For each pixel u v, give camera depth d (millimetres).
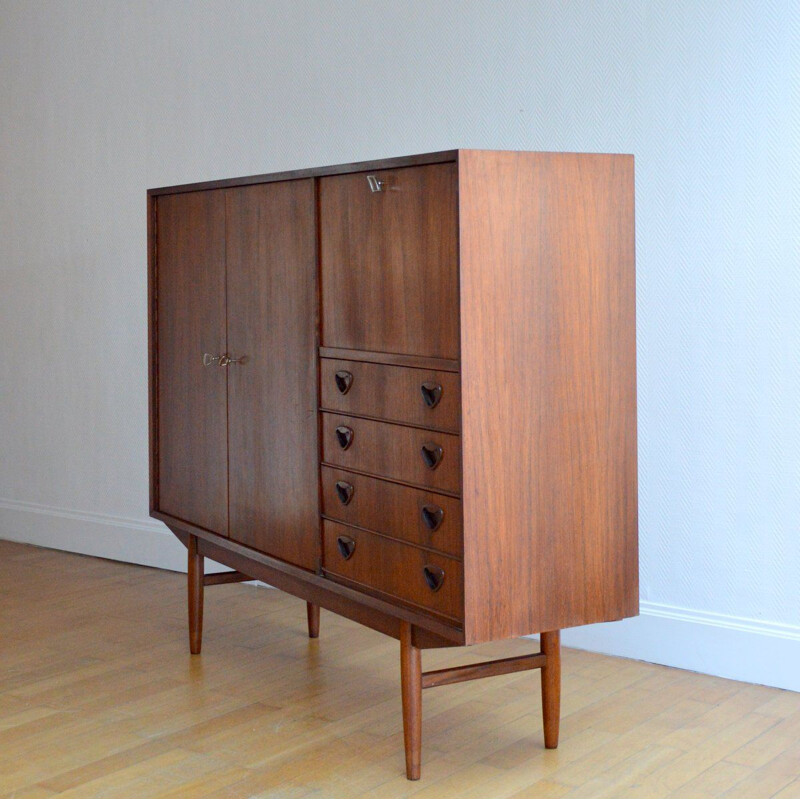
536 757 2594
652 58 3180
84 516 4898
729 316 3094
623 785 2430
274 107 4141
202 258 3232
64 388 4941
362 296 2564
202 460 3305
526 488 2363
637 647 3326
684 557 3229
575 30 3330
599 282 2438
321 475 2766
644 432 3291
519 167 2307
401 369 2443
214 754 2635
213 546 3312
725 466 3131
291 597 4121
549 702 2629
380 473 2541
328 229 2668
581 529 2451
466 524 2281
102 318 4762
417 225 2363
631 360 2502
